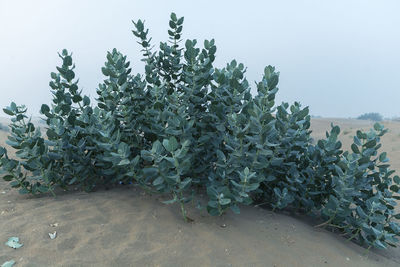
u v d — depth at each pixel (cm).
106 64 406
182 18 475
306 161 421
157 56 495
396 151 1087
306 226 383
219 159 336
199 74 381
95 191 419
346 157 350
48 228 288
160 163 290
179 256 267
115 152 332
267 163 321
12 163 367
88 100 434
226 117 353
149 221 320
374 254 357
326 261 299
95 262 245
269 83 296
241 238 309
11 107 363
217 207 312
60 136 385
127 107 404
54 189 425
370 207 335
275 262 280
